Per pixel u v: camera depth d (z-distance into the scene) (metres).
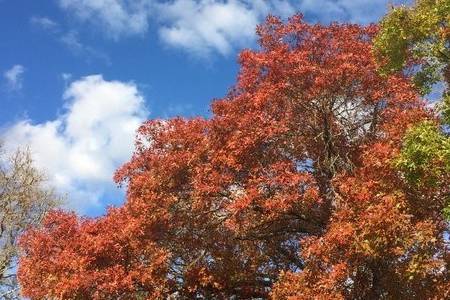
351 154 17.12
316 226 16.66
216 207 16.23
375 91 16.78
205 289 17.58
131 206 16.67
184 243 16.84
